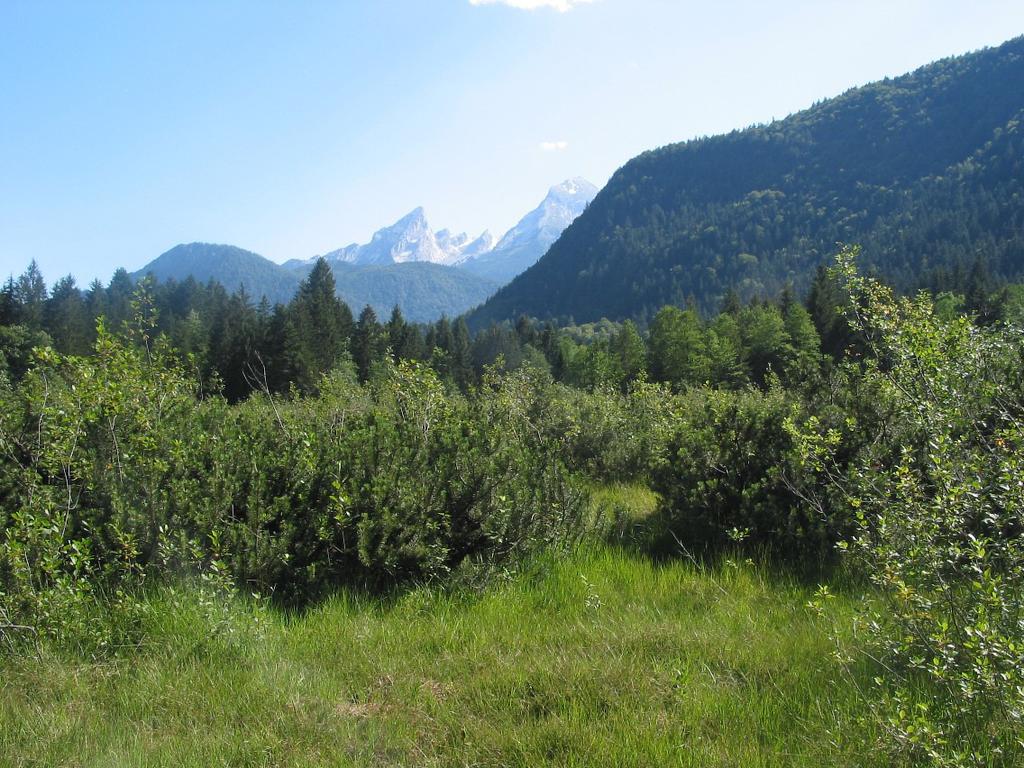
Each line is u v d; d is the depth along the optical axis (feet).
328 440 18.71
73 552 14.15
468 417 24.98
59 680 11.54
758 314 210.38
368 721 10.57
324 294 243.19
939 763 8.06
